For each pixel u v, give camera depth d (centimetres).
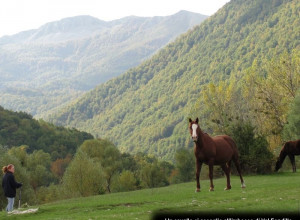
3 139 14038
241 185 2138
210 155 1844
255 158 3259
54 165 10062
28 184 4509
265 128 5059
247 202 1373
